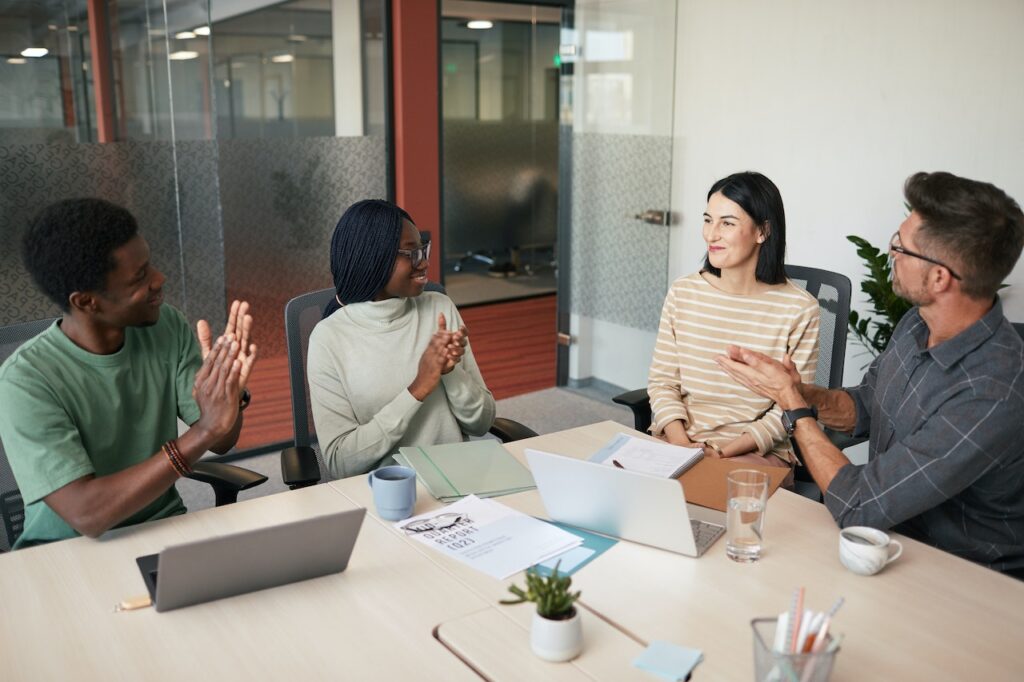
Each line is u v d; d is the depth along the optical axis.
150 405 1.97
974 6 3.22
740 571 1.58
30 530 1.87
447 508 1.84
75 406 1.82
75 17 3.33
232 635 1.39
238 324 1.73
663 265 4.58
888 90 3.52
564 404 4.85
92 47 3.39
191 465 1.71
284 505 1.86
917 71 3.42
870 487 1.71
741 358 1.92
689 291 2.62
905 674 1.29
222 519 1.80
